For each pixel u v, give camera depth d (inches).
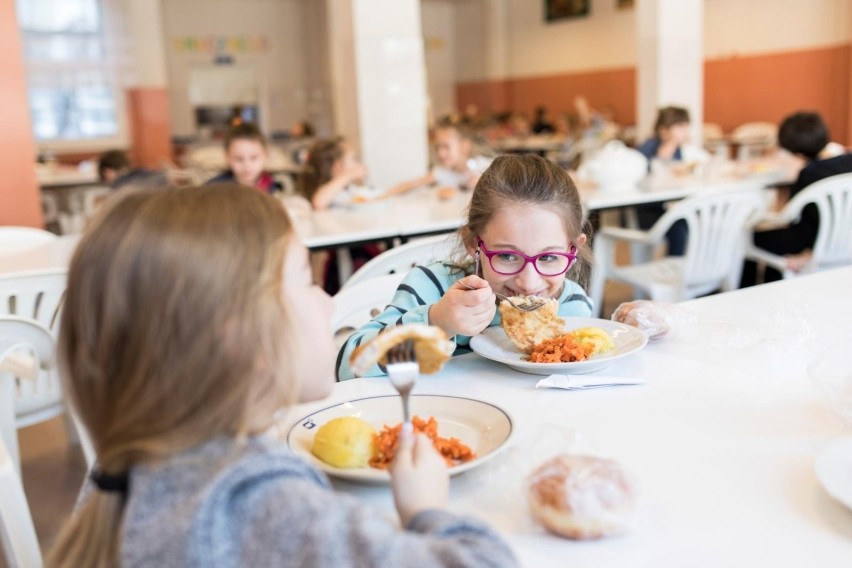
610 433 39.3
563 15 475.8
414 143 203.3
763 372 47.3
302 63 469.1
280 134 462.9
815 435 38.3
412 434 32.4
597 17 456.1
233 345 24.9
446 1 514.3
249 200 27.1
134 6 383.2
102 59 382.6
